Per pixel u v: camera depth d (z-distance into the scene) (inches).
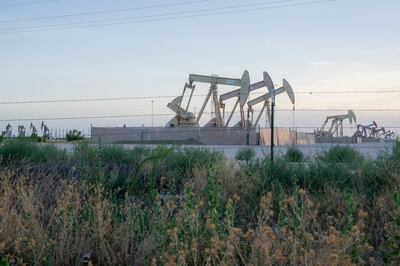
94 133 1625.2
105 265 230.7
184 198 279.1
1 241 232.7
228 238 197.2
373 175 342.0
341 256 178.7
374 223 266.1
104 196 304.7
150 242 223.1
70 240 236.7
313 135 1360.7
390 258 207.5
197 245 202.8
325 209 286.4
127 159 444.1
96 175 343.0
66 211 246.4
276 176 354.6
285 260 188.7
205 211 253.9
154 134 1638.8
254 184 339.9
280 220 228.5
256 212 291.3
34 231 234.1
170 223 231.1
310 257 176.2
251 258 191.0
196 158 420.2
